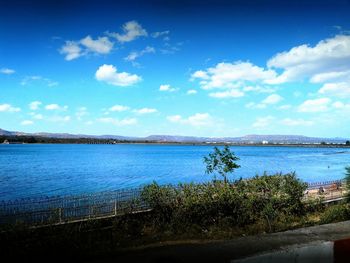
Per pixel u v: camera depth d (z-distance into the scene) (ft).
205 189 50.57
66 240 34.78
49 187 139.03
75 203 54.85
